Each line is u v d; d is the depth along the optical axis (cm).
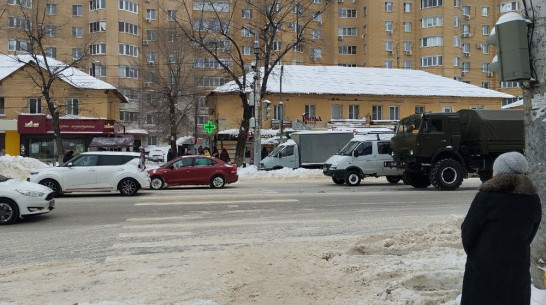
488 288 336
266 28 3086
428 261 658
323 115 4441
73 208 1342
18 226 1072
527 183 344
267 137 4091
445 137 1775
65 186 1638
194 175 1958
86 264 726
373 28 6366
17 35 4809
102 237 939
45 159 3903
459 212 1227
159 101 5125
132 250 823
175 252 801
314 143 2894
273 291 568
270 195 1623
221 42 3369
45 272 675
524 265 339
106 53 5816
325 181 2312
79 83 4166
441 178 1748
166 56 4741
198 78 4934
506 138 1767
